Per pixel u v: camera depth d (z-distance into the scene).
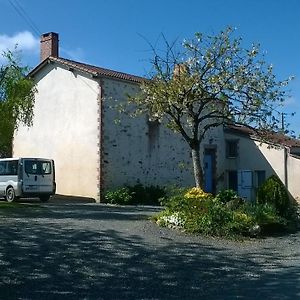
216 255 10.03
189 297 6.92
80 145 22.59
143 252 9.80
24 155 25.41
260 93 14.62
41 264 8.38
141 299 6.71
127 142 22.62
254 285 7.70
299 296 6.95
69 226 12.20
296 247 11.34
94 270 8.23
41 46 26.67
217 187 26.73
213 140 26.81
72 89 23.19
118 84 22.45
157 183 23.89
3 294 6.64
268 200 14.70
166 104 14.50
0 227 11.73
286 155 25.00
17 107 20.73
